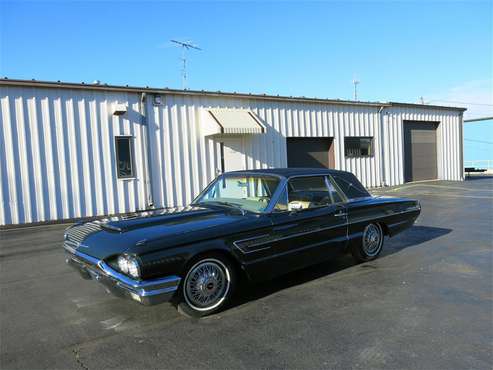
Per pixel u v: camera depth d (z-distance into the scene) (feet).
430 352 9.78
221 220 13.37
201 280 12.23
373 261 18.66
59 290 15.25
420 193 49.42
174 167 38.73
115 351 10.14
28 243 24.63
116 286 11.35
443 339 10.47
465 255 19.29
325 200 16.75
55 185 32.73
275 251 14.08
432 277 15.97
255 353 9.91
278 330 11.25
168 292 11.21
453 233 24.71
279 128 46.44
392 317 12.00
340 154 52.49
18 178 31.24
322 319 11.97
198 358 9.70
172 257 11.36
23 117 31.30
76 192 33.71
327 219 16.16
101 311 12.95
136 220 13.48
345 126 53.06
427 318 11.86
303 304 13.26
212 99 41.16
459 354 9.66
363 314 12.29
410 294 14.01
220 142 41.73
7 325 11.91
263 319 12.06
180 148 39.11
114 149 35.47
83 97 33.91
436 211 34.40
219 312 12.68
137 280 10.87
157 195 37.78
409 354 9.71
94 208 34.55
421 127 63.93
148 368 9.26
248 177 16.19
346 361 9.44
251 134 43.93
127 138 36.24
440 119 65.41
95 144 34.55
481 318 11.78
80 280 16.55
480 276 15.94
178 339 10.78
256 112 44.50
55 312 12.92
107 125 35.09
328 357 9.64
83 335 11.14
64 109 33.04
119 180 35.73
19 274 17.63
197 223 12.96
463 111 69.21
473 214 32.22
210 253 12.38
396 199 20.11
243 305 13.29
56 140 32.76
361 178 54.90
